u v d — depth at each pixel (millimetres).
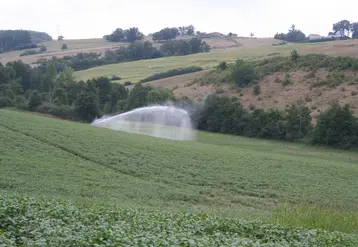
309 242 16812
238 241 14414
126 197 30578
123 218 18484
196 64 152250
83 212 18719
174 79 122688
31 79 111812
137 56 181250
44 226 14320
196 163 43125
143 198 31016
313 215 23984
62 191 29672
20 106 82812
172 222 17953
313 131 69062
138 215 19438
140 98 90938
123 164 40094
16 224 14992
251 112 80188
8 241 11992
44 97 92625
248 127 76875
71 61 165500
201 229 17844
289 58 117688
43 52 193500
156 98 90188
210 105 82250
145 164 40906
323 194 37344
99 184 33125
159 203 30156
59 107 82250
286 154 57562
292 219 23250
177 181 37469
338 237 18156
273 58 122000
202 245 13367
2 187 28672
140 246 12586
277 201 34688
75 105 82938
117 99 96250
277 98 97312
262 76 109438
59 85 99875
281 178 41000
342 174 44625
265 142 70438
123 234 13805
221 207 31438
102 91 96875
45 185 30438
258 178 40250
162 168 40406
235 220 20094
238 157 47500
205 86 110125
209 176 39594
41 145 42062
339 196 37188
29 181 30922
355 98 89562
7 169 33094
